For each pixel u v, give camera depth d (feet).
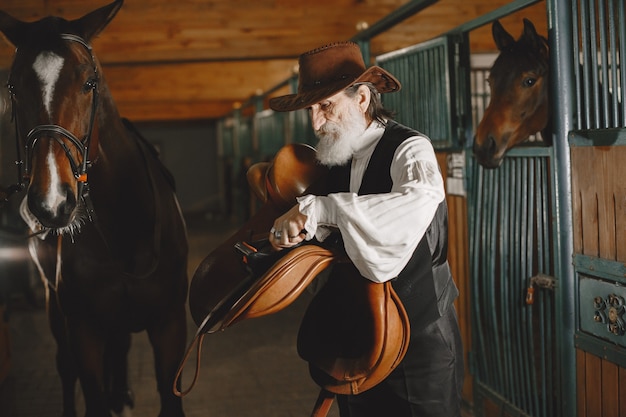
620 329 6.16
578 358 6.87
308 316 5.42
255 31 18.08
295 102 4.98
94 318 7.41
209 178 66.13
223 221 49.85
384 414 5.46
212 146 66.08
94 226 7.07
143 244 7.32
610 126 7.04
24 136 5.85
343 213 4.47
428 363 5.18
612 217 6.19
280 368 12.84
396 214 4.47
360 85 5.08
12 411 10.81
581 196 6.66
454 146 9.76
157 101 42.34
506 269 8.34
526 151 7.66
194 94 31.42
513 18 17.95
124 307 7.39
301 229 4.60
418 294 5.12
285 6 18.13
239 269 5.63
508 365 8.50
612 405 6.35
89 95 6.13
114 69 29.35
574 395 6.98
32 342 15.21
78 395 11.59
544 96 7.44
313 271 4.65
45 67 5.79
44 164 5.60
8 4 16.47
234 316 4.51
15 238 12.74
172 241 7.76
